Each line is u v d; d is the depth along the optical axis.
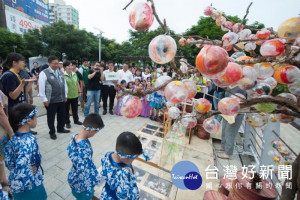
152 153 2.83
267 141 2.29
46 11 42.22
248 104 0.90
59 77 3.47
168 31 0.74
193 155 3.05
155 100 4.51
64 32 20.59
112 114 5.50
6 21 29.53
